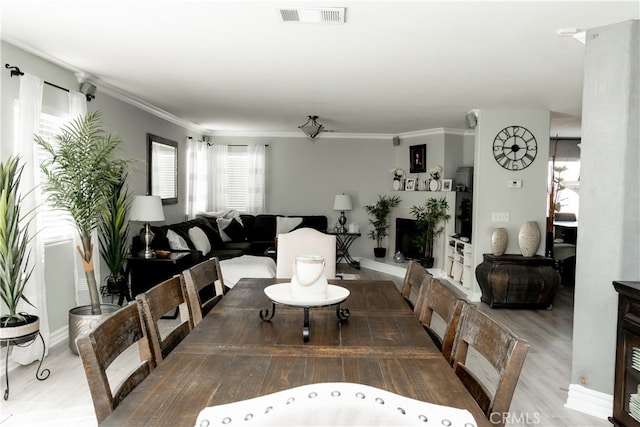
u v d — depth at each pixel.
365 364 1.38
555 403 2.84
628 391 2.41
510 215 5.48
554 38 2.94
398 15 2.59
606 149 2.64
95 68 3.83
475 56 3.36
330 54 3.36
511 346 1.13
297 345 1.56
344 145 8.23
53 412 2.59
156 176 5.85
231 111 5.91
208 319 1.86
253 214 8.01
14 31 2.93
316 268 1.75
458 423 0.60
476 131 5.57
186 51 3.33
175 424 1.01
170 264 4.42
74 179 3.28
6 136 3.15
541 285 5.00
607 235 2.64
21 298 3.12
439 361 1.42
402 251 7.85
